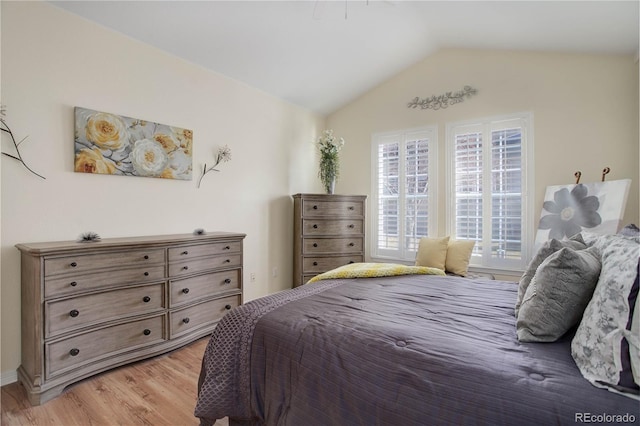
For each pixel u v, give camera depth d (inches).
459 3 109.7
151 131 108.7
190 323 103.0
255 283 147.9
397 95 165.0
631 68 113.3
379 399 39.4
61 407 71.9
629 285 34.0
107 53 98.5
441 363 39.1
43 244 81.3
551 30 111.7
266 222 152.9
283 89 153.3
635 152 112.4
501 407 33.0
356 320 52.6
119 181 102.0
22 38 82.4
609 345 33.8
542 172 128.7
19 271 82.5
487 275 138.9
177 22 102.1
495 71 139.3
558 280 44.2
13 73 81.2
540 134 129.3
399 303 62.4
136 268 89.9
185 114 119.7
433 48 149.8
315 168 182.2
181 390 79.1
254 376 52.2
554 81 126.7
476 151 143.3
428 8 114.5
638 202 111.3
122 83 102.0
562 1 94.0
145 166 107.1
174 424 66.8
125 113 102.8
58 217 89.1
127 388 79.7
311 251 152.8
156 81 111.0
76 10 90.7
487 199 140.3
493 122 139.4
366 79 162.6
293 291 72.8
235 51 121.0
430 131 155.5
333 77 153.6
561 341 43.8
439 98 153.1
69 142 91.0
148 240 93.3
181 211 118.9
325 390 44.1
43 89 86.0
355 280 84.1
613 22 97.6
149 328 92.7
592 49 116.1
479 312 57.0
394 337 46.0
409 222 161.3
